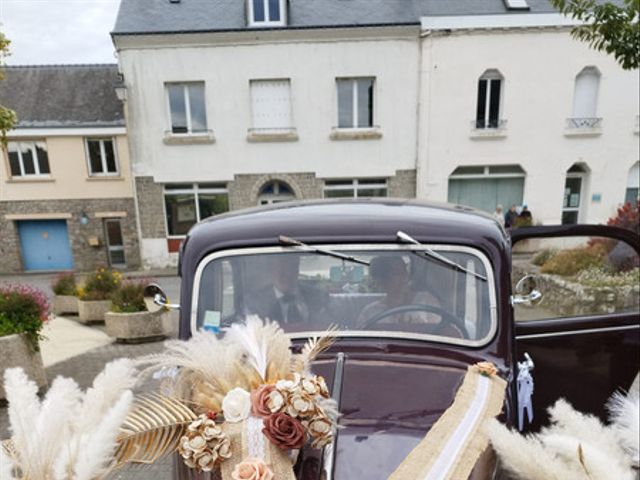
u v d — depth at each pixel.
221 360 1.42
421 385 1.67
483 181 12.98
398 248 2.01
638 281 5.61
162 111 11.99
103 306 7.70
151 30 11.54
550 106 12.38
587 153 12.70
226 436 1.21
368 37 11.78
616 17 4.26
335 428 1.35
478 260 1.98
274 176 12.51
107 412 1.11
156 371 1.48
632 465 0.89
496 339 1.91
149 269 12.84
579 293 5.19
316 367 1.76
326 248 2.02
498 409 1.53
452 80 12.09
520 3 12.20
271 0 11.78
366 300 2.05
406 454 1.32
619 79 12.31
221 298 2.02
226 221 2.17
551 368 2.51
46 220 13.87
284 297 2.05
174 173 12.34
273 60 11.84
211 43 11.67
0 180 13.32
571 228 2.65
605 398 2.63
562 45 12.01
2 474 0.92
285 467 1.17
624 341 2.63
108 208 13.55
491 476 1.29
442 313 1.99
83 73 15.02
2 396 4.36
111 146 13.38
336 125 12.31
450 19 11.71
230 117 12.12
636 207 7.70
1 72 4.85
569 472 0.87
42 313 4.81
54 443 1.00
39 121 13.06
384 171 12.59
